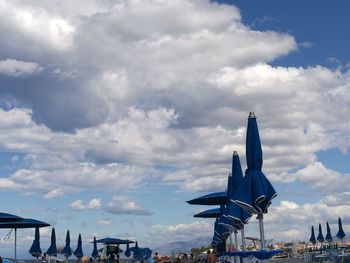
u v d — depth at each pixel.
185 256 33.09
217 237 23.70
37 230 30.20
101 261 37.59
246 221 14.90
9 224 24.09
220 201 22.14
